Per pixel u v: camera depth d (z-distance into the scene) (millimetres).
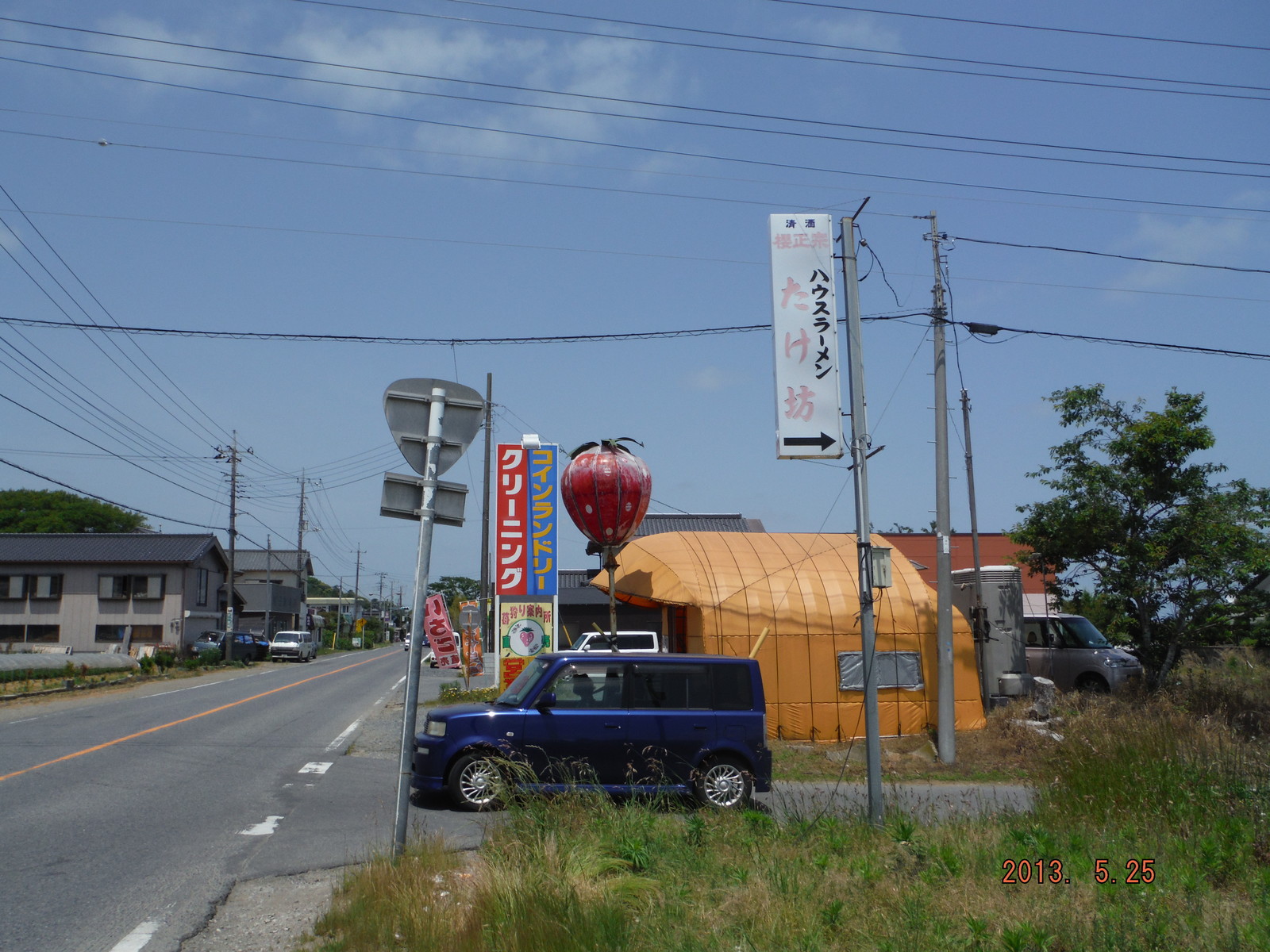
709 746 10445
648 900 5879
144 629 49000
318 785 11562
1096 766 8977
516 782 10078
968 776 14023
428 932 5402
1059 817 8422
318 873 7402
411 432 7574
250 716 19922
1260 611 17891
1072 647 21484
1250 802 8008
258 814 9695
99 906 6352
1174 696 16828
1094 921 5324
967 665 17188
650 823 7832
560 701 10484
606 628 32469
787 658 16672
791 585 17312
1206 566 17594
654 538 19391
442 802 10609
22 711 21078
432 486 7465
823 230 12953
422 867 6652
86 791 10641
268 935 5848
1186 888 6238
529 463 20172
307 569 87000
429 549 7398
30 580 48844
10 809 9562
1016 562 20203
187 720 18609
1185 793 8172
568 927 5168
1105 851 7141
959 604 20234
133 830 8766
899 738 16484
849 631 16844
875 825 8516
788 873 6445
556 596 19844
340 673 41188
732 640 16609
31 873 7168
